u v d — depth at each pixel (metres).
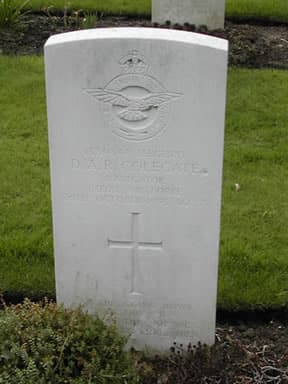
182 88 1.73
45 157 2.88
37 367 1.72
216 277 1.92
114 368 1.76
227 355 1.94
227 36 3.97
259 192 2.69
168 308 1.97
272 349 2.02
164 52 1.71
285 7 4.41
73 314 1.85
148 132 1.79
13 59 3.65
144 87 1.74
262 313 2.16
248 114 3.20
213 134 1.77
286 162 2.88
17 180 2.73
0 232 2.43
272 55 3.82
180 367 1.89
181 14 3.96
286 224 2.51
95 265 1.95
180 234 1.88
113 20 4.22
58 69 1.74
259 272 2.26
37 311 1.85
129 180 1.84
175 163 1.81
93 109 1.78
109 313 1.98
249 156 2.90
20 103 3.26
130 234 1.90
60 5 4.32
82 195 1.87
